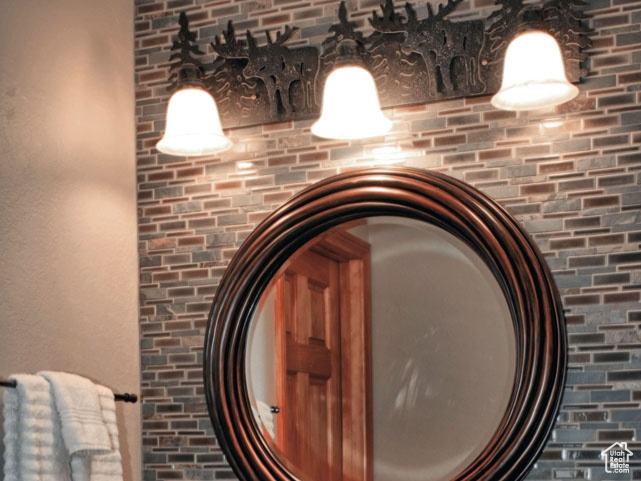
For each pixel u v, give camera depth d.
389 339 1.91
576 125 1.87
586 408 1.79
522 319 1.80
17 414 1.69
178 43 2.16
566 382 1.81
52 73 1.95
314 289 1.97
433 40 1.97
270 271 2.01
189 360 2.10
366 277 1.94
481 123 1.93
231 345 1.99
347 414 1.91
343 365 1.93
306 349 1.96
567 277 1.83
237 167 2.11
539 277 1.82
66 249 1.95
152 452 2.10
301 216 1.98
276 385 1.97
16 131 1.83
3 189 1.79
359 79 1.88
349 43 1.90
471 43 1.94
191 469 2.06
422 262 1.90
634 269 1.80
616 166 1.83
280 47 2.08
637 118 1.83
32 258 1.85
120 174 2.14
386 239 1.94
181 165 2.16
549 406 1.78
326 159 2.04
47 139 1.92
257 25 2.12
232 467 1.97
